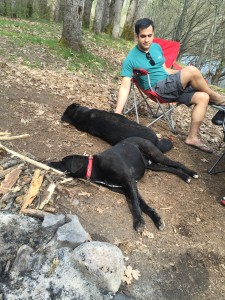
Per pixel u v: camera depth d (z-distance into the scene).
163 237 2.75
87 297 2.15
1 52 7.08
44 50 7.85
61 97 5.35
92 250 2.28
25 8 16.78
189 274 2.48
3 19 13.62
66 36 8.35
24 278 2.22
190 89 4.22
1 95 4.89
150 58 4.35
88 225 2.73
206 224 2.98
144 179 3.49
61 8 17.23
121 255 2.34
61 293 2.15
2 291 2.14
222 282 2.47
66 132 4.16
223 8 17.44
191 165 3.91
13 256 2.36
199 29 20.02
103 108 5.28
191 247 2.70
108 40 13.94
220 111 3.86
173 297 2.30
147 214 2.95
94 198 3.03
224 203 3.23
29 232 2.53
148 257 2.55
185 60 23.69
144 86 4.50
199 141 4.27
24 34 9.49
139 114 5.24
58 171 3.19
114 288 2.23
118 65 9.45
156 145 3.89
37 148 3.69
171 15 22.81
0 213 2.61
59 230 2.48
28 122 4.23
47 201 2.85
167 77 4.25
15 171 3.13
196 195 3.36
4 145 3.61
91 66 7.93
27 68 6.43
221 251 2.71
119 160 3.11
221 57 19.31
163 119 5.21
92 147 3.93
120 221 2.84
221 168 3.92
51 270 2.25
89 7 16.03
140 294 2.27
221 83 21.67
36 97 5.11
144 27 4.10
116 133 3.94
